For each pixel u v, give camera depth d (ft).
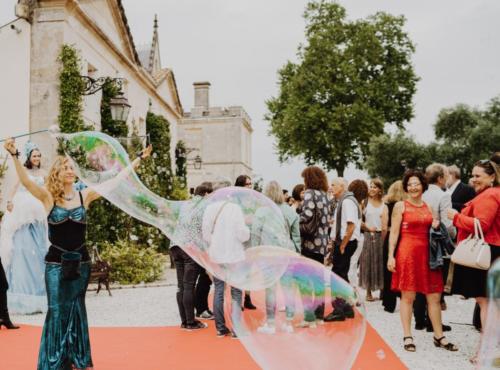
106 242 40.47
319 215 21.04
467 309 25.29
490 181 16.57
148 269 38.14
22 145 38.68
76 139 14.87
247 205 15.34
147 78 62.49
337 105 96.99
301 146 98.02
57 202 13.64
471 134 95.81
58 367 13.06
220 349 17.42
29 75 39.24
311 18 104.83
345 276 23.25
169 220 15.83
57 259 13.44
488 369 10.73
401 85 99.76
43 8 39.19
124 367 15.23
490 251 15.69
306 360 11.09
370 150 97.04
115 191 15.19
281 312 11.56
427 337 19.03
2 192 37.37
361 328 11.37
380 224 26.86
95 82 40.83
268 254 12.86
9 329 20.83
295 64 104.88
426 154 97.30
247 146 147.74
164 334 19.97
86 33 43.83
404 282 17.37
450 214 16.49
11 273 24.97
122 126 47.80
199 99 136.56
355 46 99.30
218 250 14.05
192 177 108.68
